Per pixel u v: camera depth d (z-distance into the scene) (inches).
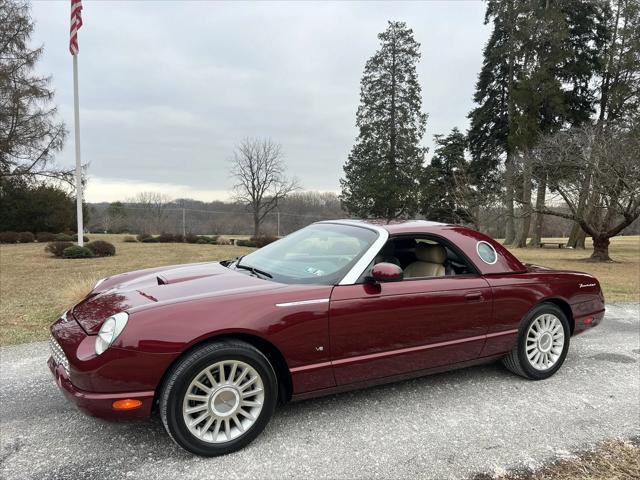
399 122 1365.7
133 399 96.0
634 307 296.2
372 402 133.1
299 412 125.9
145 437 111.7
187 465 99.4
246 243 1006.4
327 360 114.7
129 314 100.1
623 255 1015.6
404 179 1364.4
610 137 730.2
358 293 118.3
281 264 139.8
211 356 100.4
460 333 134.3
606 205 748.6
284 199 1675.7
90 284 303.7
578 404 134.1
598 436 114.4
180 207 1707.7
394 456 103.8
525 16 1179.9
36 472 96.0
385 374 124.8
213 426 104.3
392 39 1364.4
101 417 96.3
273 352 111.1
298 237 158.4
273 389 109.0
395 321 122.5
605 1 1101.1
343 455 104.0
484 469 98.7
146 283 131.3
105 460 101.2
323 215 1770.4
